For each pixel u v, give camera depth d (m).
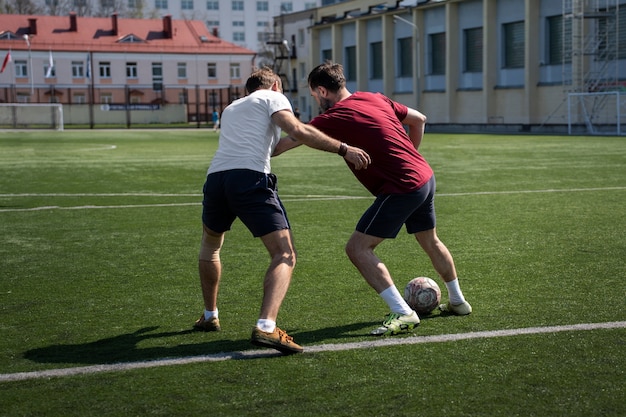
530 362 4.15
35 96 72.12
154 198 12.52
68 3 107.69
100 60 75.00
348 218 10.05
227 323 5.13
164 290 6.12
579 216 9.84
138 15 106.50
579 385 3.79
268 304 4.37
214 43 79.50
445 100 52.47
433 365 4.14
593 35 41.97
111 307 5.60
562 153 22.70
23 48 71.88
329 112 4.82
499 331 4.76
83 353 4.48
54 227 9.48
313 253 7.55
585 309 5.27
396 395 3.70
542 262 6.94
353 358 4.29
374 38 59.56
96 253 7.73
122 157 23.27
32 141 35.28
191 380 3.97
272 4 124.69
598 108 41.44
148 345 4.64
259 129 4.58
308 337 4.73
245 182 4.52
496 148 25.89
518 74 47.12
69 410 3.60
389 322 4.76
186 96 71.19
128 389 3.86
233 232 8.91
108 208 11.29
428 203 5.02
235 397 3.72
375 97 4.96
